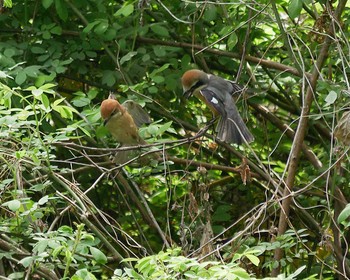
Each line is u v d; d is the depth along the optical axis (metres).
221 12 11.95
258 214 8.91
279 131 12.83
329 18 10.66
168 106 12.45
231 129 10.15
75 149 10.59
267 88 11.58
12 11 12.19
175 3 12.33
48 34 11.56
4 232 8.51
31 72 10.70
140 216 12.25
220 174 12.80
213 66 12.70
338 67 11.15
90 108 10.62
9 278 8.10
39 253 7.57
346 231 11.28
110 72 11.64
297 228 11.62
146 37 12.31
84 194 9.01
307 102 10.14
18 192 8.24
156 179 12.34
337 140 9.71
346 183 11.24
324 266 10.73
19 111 9.09
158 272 6.88
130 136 10.32
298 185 11.80
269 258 10.65
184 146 12.45
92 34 11.89
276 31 12.30
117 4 12.63
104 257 7.67
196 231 9.48
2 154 8.55
